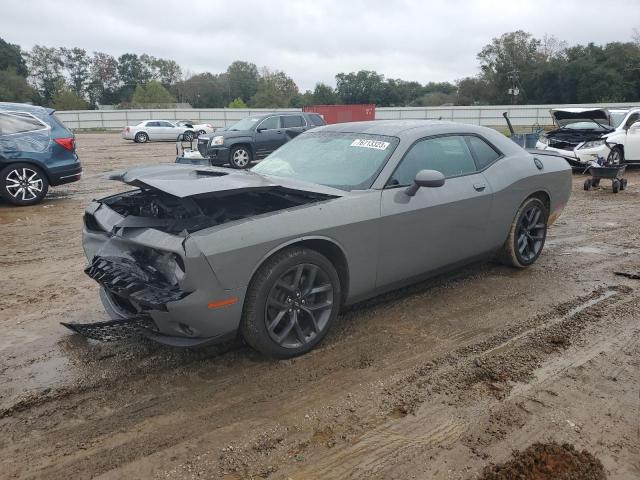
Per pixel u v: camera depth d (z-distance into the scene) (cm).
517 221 516
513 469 253
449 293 480
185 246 302
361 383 331
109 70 10500
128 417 299
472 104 7912
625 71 6575
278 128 1617
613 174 1052
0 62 9094
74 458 265
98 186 1231
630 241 674
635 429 282
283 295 348
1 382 337
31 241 705
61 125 1003
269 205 412
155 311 314
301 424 290
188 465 259
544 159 549
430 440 275
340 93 9269
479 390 321
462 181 452
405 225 402
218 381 335
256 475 250
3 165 936
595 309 442
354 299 396
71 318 441
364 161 419
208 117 4700
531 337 391
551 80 7175
